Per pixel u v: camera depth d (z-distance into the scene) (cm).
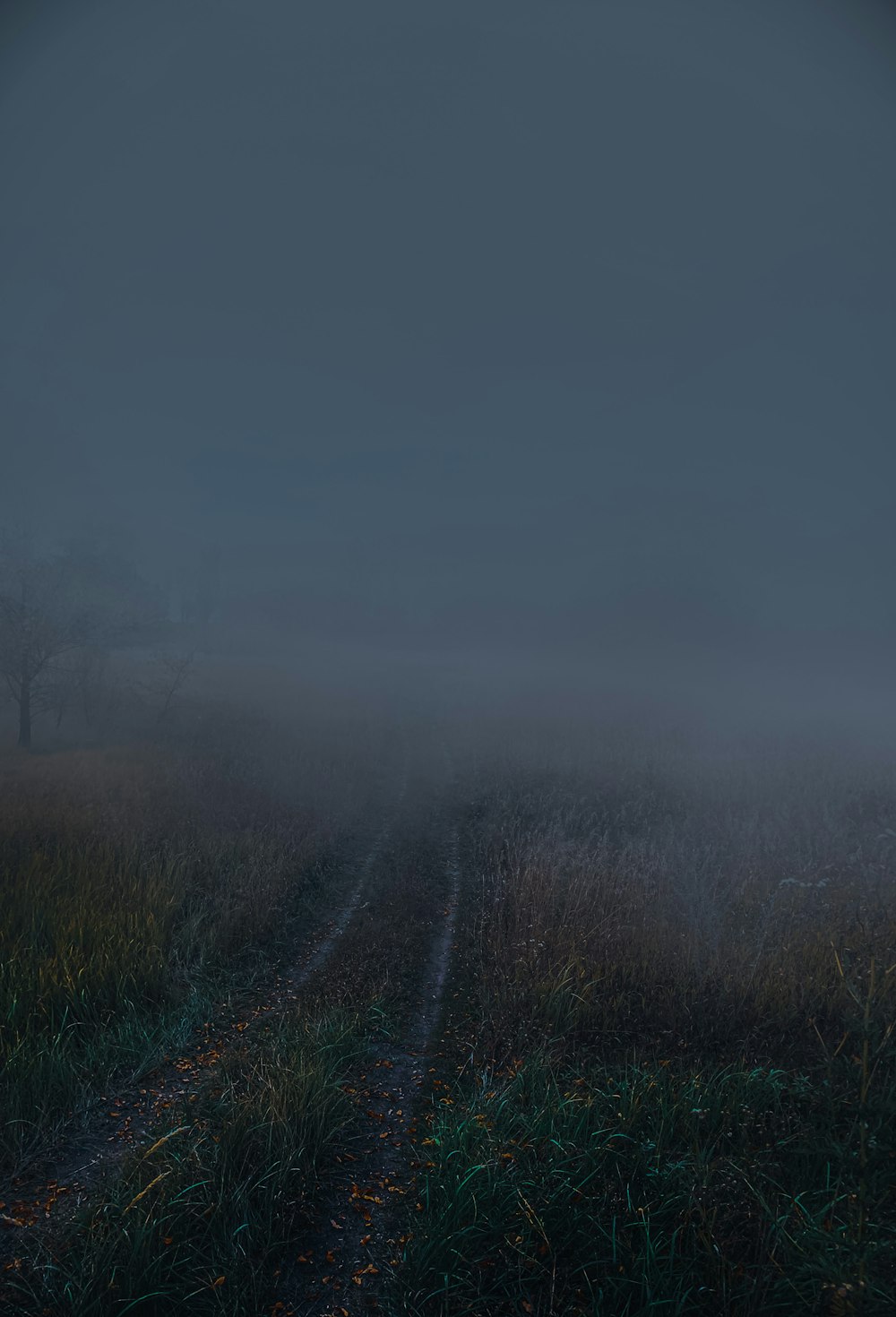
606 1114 424
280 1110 420
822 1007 547
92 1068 499
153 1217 352
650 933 676
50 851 912
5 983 565
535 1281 322
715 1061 496
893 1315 275
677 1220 343
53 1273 325
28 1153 415
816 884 779
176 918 753
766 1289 301
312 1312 312
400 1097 478
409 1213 366
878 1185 345
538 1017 562
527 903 769
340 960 691
